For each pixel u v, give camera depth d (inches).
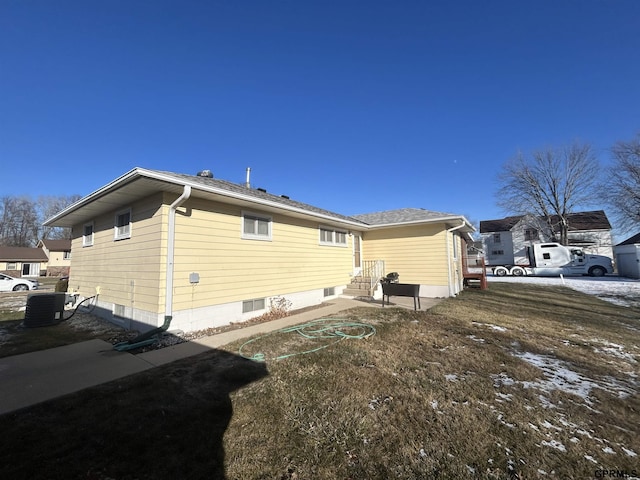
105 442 88.3
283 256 330.0
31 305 252.5
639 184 882.1
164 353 177.6
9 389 126.9
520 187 1146.7
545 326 252.2
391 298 422.3
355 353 174.6
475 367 154.3
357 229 478.9
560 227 1096.8
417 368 151.9
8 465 77.2
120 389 126.6
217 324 249.6
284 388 126.6
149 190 221.3
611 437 94.8
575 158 1042.1
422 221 425.7
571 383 137.3
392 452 85.4
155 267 218.7
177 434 92.8
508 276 923.4
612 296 456.1
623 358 174.9
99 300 301.1
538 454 85.1
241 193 253.6
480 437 93.1
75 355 175.0
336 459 82.0
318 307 352.8
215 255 253.0
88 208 283.9
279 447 86.9
